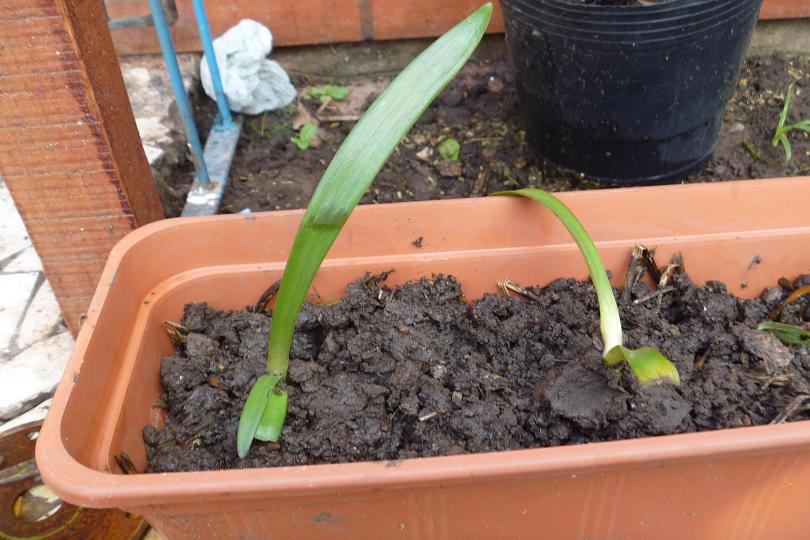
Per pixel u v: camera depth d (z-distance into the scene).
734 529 0.52
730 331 0.58
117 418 0.51
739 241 0.61
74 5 0.58
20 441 0.66
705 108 0.80
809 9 1.07
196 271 0.60
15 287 0.81
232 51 0.99
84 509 0.62
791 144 0.95
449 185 0.92
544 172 0.92
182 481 0.45
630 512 0.50
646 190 0.60
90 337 0.51
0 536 0.60
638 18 0.71
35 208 0.66
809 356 0.56
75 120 0.62
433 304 0.60
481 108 1.04
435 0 1.07
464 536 0.51
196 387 0.56
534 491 0.48
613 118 0.79
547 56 0.78
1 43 0.58
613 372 0.53
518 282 0.62
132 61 1.06
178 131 0.96
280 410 0.52
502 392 0.55
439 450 0.52
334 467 0.45
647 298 0.60
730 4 0.72
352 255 0.61
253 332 0.58
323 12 1.07
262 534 0.50
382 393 0.55
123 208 0.67
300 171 0.96
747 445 0.45
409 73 0.47
